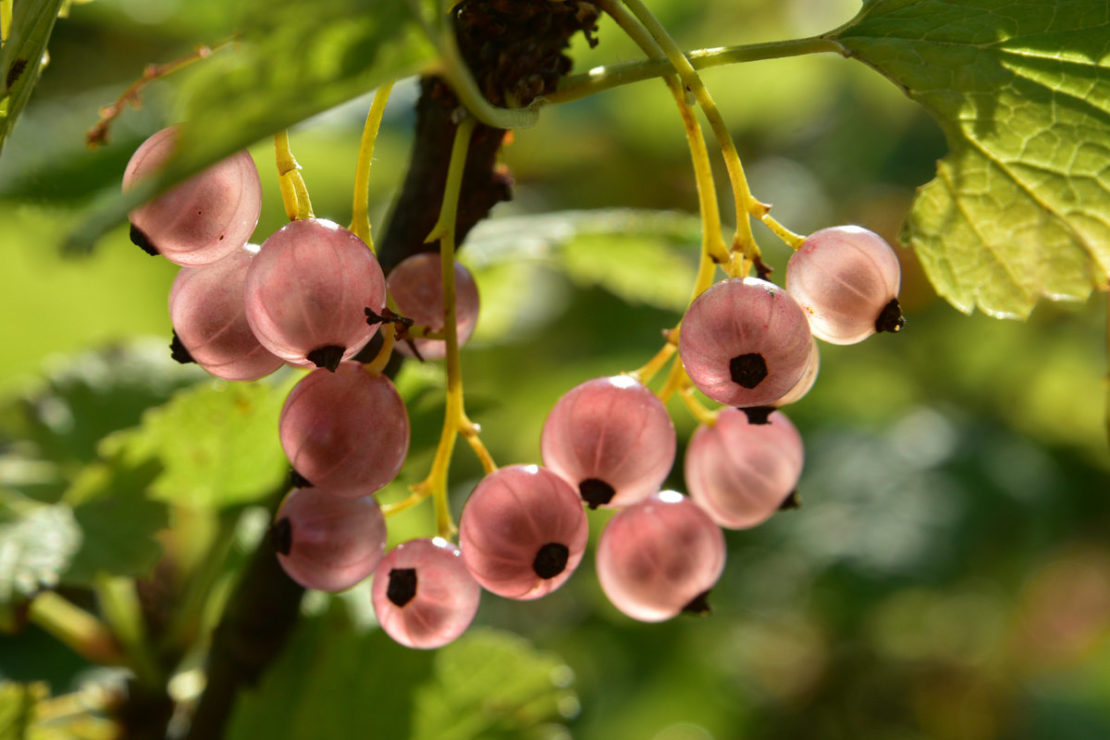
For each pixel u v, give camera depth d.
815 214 0.59
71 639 0.29
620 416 0.25
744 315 0.24
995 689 0.64
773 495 0.26
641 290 0.35
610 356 0.51
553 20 0.25
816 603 0.50
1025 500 0.52
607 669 0.54
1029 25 0.25
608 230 0.32
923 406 0.57
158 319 0.43
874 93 0.62
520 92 0.25
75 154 0.37
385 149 0.44
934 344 0.58
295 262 0.23
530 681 0.29
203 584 0.29
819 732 0.61
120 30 0.49
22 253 0.39
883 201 0.60
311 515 0.25
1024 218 0.26
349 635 0.29
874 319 0.25
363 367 0.24
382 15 0.22
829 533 0.51
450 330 0.25
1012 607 0.64
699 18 0.57
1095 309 0.57
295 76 0.22
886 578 0.49
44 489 0.30
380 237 0.28
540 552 0.24
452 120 0.25
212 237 0.24
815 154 0.62
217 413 0.28
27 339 0.41
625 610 0.26
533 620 0.54
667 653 0.55
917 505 0.51
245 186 0.24
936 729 0.64
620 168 0.55
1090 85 0.25
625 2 0.25
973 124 0.26
